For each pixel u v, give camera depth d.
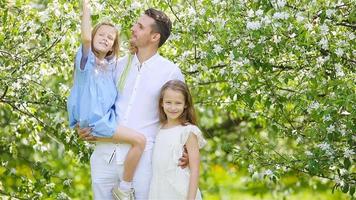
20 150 8.08
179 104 5.16
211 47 5.90
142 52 5.34
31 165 7.68
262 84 6.17
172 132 5.16
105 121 5.07
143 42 5.32
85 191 9.48
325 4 5.82
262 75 6.10
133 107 5.22
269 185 9.21
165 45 6.78
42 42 6.60
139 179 5.15
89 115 5.08
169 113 5.16
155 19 5.32
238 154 6.50
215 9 5.95
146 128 5.23
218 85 7.62
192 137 5.16
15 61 6.55
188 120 5.24
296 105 6.03
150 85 5.27
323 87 5.91
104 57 5.29
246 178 9.66
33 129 7.22
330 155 5.84
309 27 5.75
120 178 5.19
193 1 6.35
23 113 6.88
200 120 9.42
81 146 6.73
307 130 6.25
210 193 10.65
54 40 6.52
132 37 5.36
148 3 6.39
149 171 5.16
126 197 5.13
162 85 5.28
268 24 5.60
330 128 5.71
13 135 7.57
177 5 6.61
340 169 6.08
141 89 5.25
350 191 6.04
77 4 6.38
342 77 5.92
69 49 6.59
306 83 6.27
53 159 8.56
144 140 5.14
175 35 6.23
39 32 6.45
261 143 6.59
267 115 6.82
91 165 5.28
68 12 6.32
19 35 6.56
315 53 6.02
